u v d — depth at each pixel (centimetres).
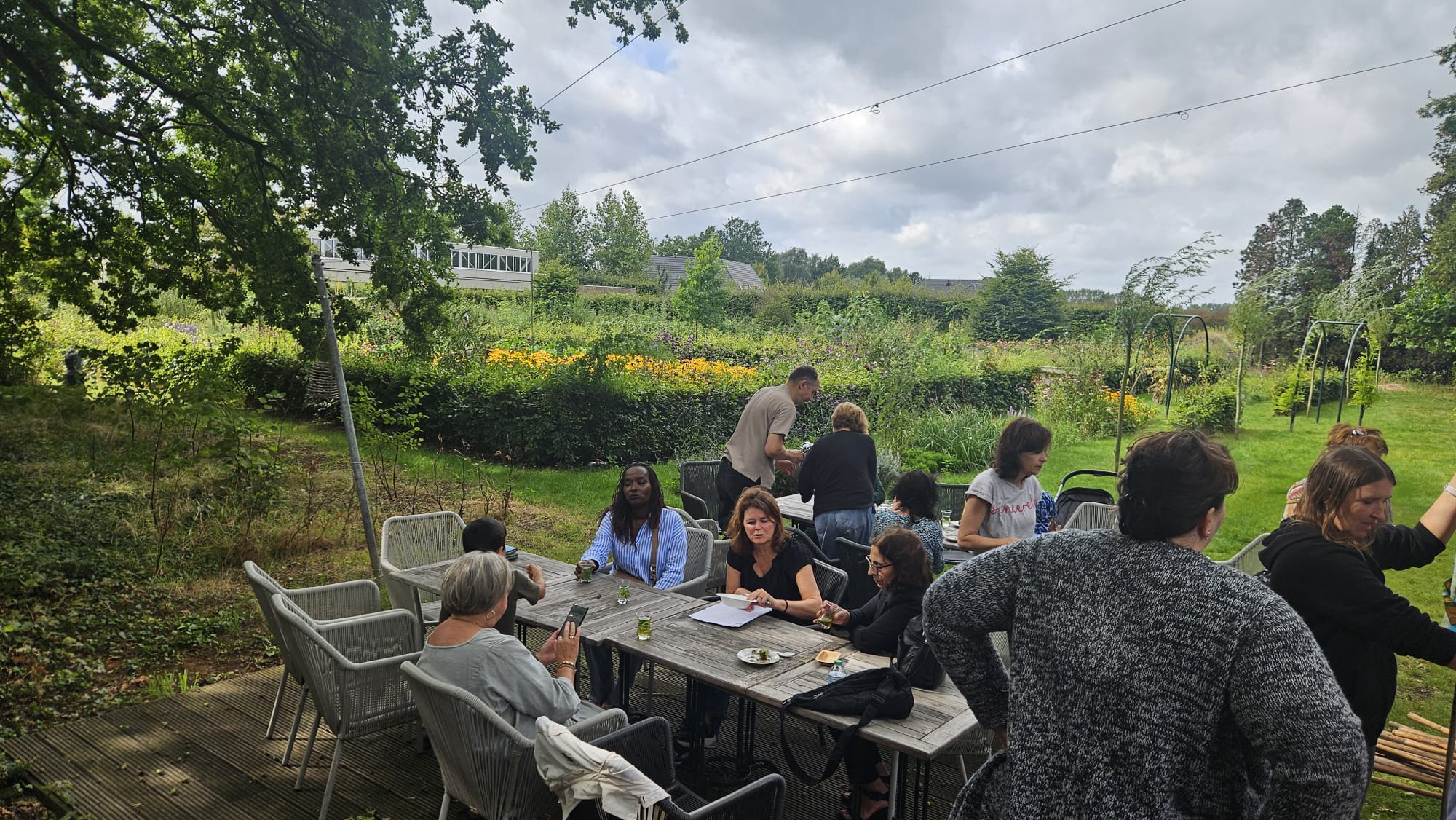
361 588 426
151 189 814
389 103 749
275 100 771
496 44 752
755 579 417
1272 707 125
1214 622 133
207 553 685
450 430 1220
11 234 809
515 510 897
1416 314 1703
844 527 528
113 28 768
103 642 517
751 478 657
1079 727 140
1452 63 1722
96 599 586
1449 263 1716
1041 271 3491
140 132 784
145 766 376
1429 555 276
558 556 735
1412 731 356
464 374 1239
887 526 459
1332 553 224
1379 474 225
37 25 680
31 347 1130
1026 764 145
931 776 381
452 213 814
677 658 325
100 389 1062
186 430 924
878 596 363
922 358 1509
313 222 812
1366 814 364
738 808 247
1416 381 1973
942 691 303
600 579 435
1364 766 123
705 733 398
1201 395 1545
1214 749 136
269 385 1498
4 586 578
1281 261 4219
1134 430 1522
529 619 371
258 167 804
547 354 1329
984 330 3416
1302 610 230
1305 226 4062
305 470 978
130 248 853
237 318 860
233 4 750
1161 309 1067
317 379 929
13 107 773
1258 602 134
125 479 857
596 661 404
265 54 755
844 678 290
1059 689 143
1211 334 2264
